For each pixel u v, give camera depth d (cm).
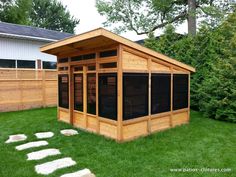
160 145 528
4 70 988
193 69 780
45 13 3191
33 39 1309
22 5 2177
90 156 464
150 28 1490
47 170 402
